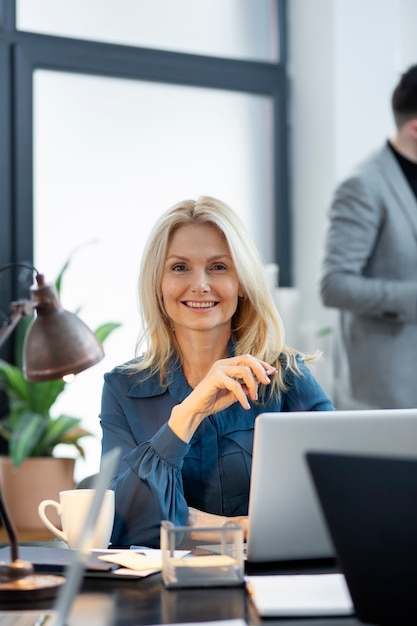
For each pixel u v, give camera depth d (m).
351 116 4.96
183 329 2.29
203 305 2.23
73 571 1.32
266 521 1.75
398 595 1.36
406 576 1.36
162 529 1.66
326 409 2.32
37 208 4.70
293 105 5.23
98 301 4.82
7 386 4.37
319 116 5.04
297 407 2.31
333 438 1.74
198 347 2.28
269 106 5.25
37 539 3.98
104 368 4.81
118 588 1.63
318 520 1.76
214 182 5.12
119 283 4.86
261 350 2.32
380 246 3.88
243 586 1.64
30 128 4.65
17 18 4.66
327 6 4.96
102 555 1.79
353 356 3.92
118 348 4.84
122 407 2.29
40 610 1.49
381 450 1.74
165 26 4.99
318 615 1.45
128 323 4.87
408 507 1.35
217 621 1.42
